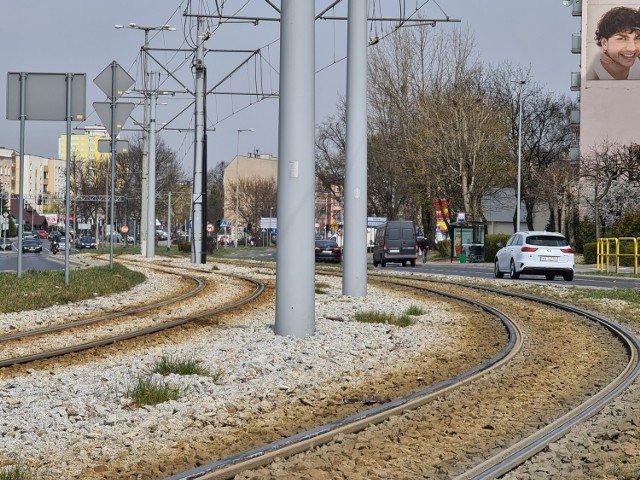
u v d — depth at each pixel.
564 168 94.56
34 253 123.06
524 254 46.44
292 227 20.27
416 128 91.06
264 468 9.08
